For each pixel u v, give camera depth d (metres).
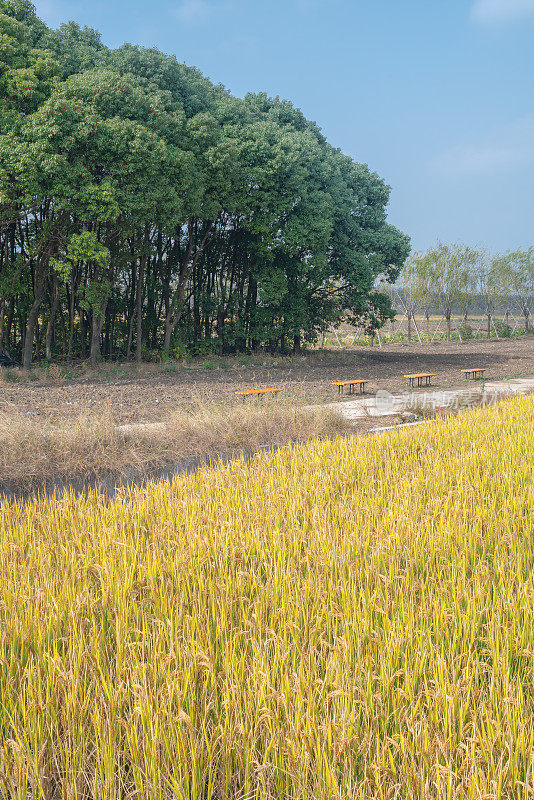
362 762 2.25
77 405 14.40
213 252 31.69
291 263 31.47
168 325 28.38
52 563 4.20
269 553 4.18
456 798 2.00
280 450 8.23
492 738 2.26
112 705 2.40
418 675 2.74
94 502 5.98
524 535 4.60
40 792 2.09
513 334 61.22
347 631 2.99
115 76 21.19
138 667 2.63
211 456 8.42
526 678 2.77
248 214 27.45
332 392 18.31
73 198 20.53
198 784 2.12
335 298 35.94
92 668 2.61
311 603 3.40
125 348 30.36
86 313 28.50
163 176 22.34
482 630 3.22
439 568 4.00
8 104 19.56
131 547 4.22
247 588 3.70
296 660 2.85
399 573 3.91
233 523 4.88
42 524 5.07
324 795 2.02
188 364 26.94
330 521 5.08
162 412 13.49
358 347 49.69
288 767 2.17
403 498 5.57
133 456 8.20
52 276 26.16
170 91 24.95
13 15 22.59
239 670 2.68
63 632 3.15
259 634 2.95
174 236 28.55
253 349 33.44
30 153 18.78
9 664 2.79
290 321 31.88
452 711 2.39
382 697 2.56
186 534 4.62
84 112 19.86
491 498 5.61
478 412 11.46
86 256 20.88
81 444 8.08
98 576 3.81
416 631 2.99
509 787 2.11
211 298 30.12
